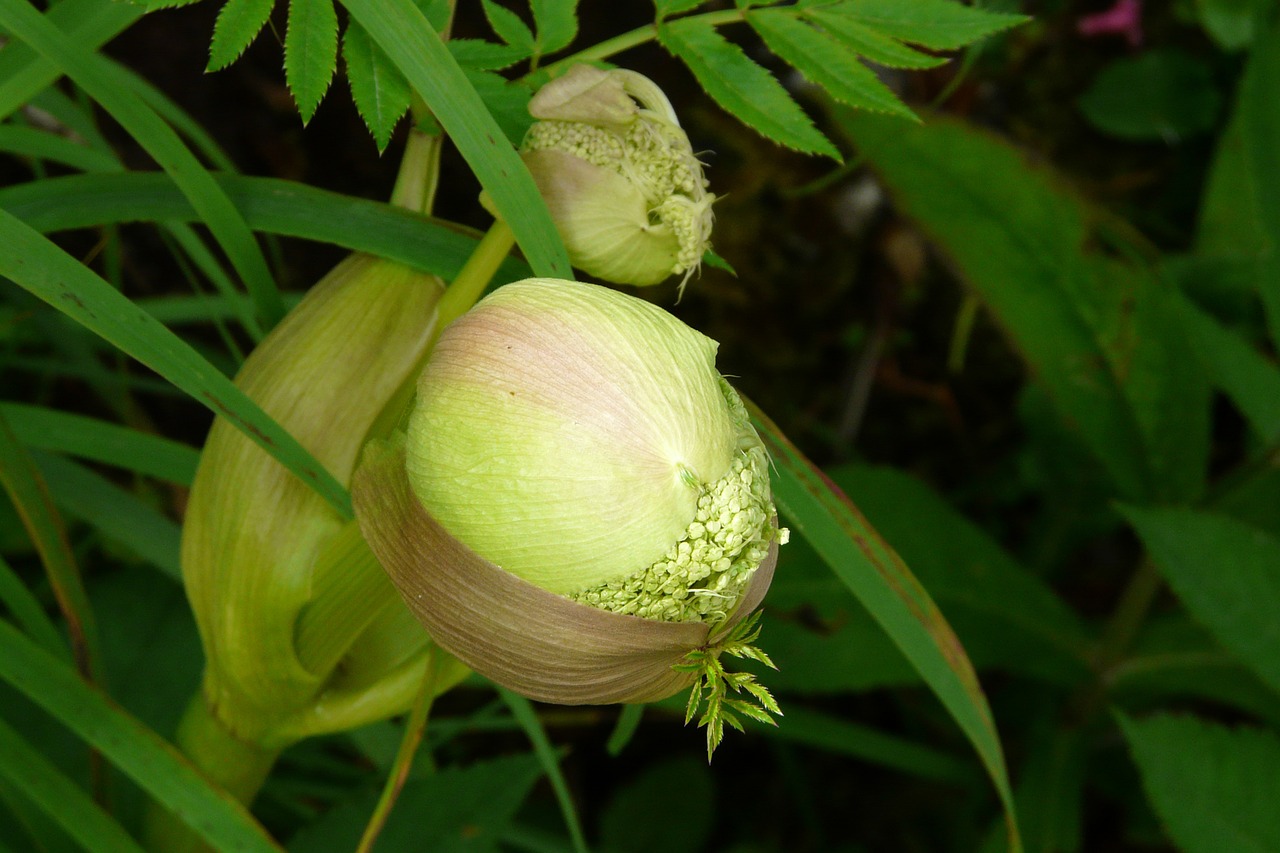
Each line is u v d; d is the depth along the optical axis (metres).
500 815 0.50
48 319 0.55
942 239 0.66
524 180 0.41
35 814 0.45
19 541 0.56
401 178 0.46
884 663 0.61
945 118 0.63
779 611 0.62
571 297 0.39
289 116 0.62
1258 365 0.61
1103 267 0.64
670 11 0.44
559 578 0.38
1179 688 0.65
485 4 0.45
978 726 0.45
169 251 0.61
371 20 0.41
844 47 0.44
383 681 0.45
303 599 0.43
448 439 0.38
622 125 0.43
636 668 0.39
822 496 0.45
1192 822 0.54
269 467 0.43
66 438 0.49
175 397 0.65
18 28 0.41
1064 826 0.63
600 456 0.38
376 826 0.41
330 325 0.44
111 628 0.54
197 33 0.60
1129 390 0.66
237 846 0.42
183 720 0.46
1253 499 0.66
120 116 0.42
